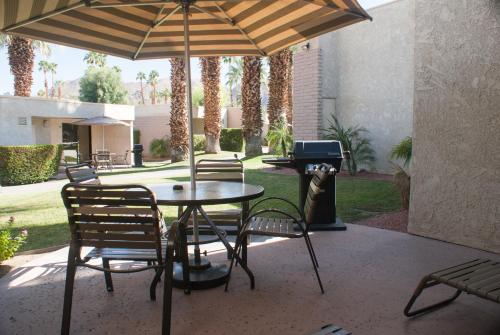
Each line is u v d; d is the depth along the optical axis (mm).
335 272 3611
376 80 10211
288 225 3500
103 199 2531
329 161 5078
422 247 4312
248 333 2551
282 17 3656
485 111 4043
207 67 19281
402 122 9773
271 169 12242
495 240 4062
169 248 2525
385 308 2881
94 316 2826
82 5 3027
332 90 10977
